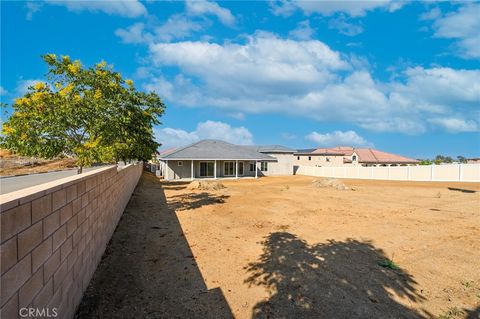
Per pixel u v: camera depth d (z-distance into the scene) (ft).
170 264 18.40
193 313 12.98
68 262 11.09
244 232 26.55
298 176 131.34
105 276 16.08
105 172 20.35
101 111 28.02
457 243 23.47
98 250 17.61
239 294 14.84
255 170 120.47
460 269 18.40
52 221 9.33
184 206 40.06
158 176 127.75
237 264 18.74
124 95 30.89
